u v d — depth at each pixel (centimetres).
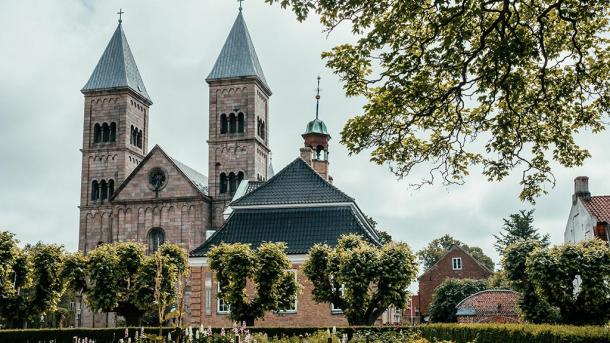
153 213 8375
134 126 9419
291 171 5475
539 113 2092
